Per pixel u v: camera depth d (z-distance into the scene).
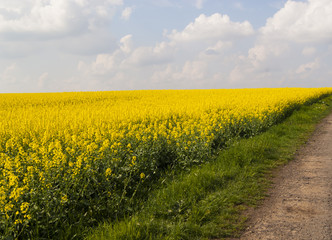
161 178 7.18
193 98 29.92
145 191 6.39
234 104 20.53
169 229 4.63
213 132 10.66
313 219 5.07
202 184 6.56
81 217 4.81
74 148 7.30
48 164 5.51
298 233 4.59
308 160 9.23
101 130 10.13
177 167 8.09
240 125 12.83
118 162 6.62
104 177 5.78
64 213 4.74
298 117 17.78
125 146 8.12
